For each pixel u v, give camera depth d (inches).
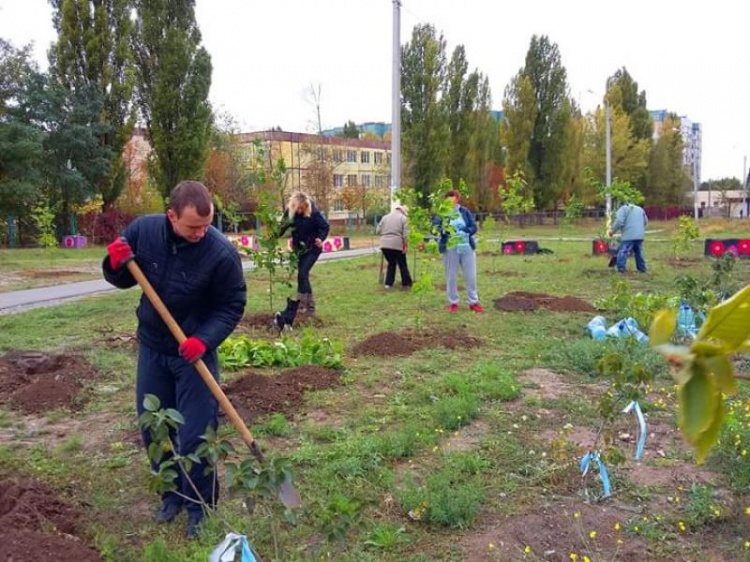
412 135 1535.4
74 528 137.0
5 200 1032.2
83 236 1213.7
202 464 135.5
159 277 134.3
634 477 162.1
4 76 1117.1
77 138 1155.3
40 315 378.3
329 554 127.3
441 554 129.0
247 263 772.0
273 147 1749.5
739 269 586.6
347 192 1774.1
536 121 1895.9
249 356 263.6
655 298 280.1
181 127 1230.3
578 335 319.6
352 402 217.6
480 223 1579.7
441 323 350.3
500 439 185.5
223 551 102.0
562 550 131.3
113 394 229.0
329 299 442.3
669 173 2476.6
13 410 211.6
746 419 189.9
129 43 1245.7
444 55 1574.8
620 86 2314.2
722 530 139.3
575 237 1316.4
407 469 167.2
